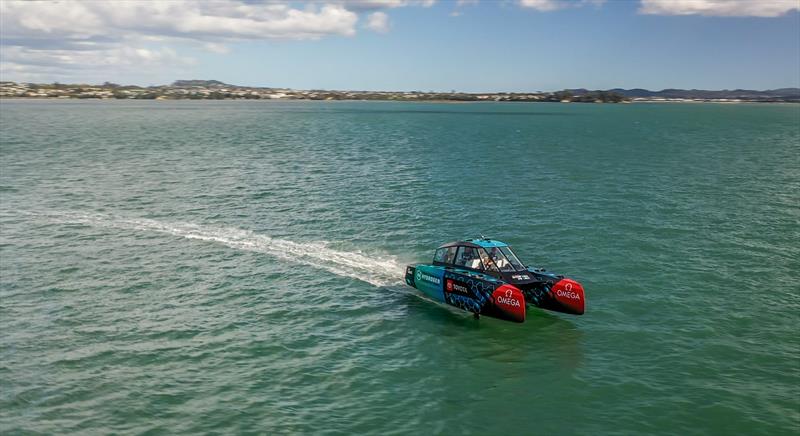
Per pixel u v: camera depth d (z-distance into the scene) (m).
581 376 16.89
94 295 22.86
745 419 14.77
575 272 25.45
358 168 56.19
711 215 35.75
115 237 30.92
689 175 52.09
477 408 15.37
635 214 36.00
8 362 17.66
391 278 24.84
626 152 72.62
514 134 104.88
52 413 15.16
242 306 21.86
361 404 15.57
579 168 56.66
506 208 37.59
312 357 18.08
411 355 18.22
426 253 28.14
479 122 147.88
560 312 20.94
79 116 151.75
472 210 36.94
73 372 17.12
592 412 15.16
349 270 25.75
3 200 39.94
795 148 78.00
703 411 15.12
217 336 19.42
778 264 26.36
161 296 22.78
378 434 14.31
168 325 20.22
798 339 19.02
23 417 14.97
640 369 17.25
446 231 31.83
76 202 39.47
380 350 18.55
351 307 21.80
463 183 47.25
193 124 125.88
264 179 49.31
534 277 21.08
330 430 14.45
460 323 20.48
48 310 21.42
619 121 157.88
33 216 35.44
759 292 23.05
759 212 36.59
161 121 136.00
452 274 21.25
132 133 98.12
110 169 54.81
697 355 18.03
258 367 17.45
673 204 39.03
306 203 39.12
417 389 16.28
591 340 19.14
